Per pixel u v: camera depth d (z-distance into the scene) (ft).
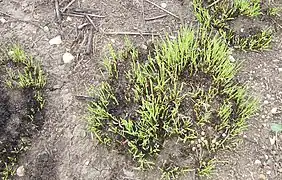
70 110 2.20
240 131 2.14
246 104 2.19
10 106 2.19
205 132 2.12
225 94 2.20
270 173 2.06
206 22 2.38
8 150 2.10
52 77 2.29
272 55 2.34
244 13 2.40
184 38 2.25
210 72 2.25
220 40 2.24
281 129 2.05
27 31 2.41
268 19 2.42
